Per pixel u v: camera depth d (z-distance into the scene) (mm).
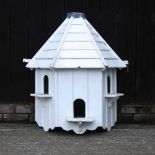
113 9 4953
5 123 4980
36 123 4965
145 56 4969
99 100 4375
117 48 4973
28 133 4539
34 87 4992
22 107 4980
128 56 4973
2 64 4973
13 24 4957
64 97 4379
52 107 4441
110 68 4520
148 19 4949
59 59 4332
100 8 4949
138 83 4977
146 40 4965
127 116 4992
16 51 4973
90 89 4367
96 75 4355
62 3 4945
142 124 4977
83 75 4348
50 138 4359
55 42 4516
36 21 4965
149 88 4977
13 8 4949
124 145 4148
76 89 4363
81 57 4332
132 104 4988
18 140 4293
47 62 4414
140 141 4281
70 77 4355
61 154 3885
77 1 4941
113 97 4453
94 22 4957
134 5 4945
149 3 4941
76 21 4527
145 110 4977
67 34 4461
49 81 4457
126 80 4980
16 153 3912
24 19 4957
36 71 4625
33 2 4945
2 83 4973
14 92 4988
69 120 4340
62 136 4426
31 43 4973
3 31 4957
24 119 4992
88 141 4266
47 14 4957
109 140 4305
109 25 4961
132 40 4973
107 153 3912
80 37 4438
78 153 3912
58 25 4957
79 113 4809
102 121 4406
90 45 4395
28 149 4020
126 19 4953
